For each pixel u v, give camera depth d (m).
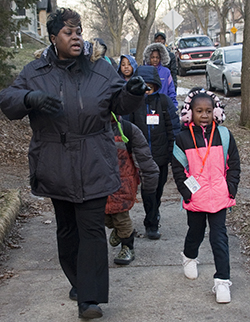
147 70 4.54
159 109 4.59
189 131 3.54
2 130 8.99
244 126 10.37
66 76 2.83
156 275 3.82
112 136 3.04
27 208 5.73
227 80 14.84
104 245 3.02
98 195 2.89
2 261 4.21
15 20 11.12
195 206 3.43
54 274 3.92
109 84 2.88
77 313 3.20
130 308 3.26
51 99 2.64
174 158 3.56
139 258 4.21
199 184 3.42
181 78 20.81
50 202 6.05
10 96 2.74
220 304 3.27
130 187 3.90
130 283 3.68
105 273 3.01
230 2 40.78
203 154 3.44
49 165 2.89
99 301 2.96
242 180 6.80
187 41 22.97
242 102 10.38
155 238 4.70
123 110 2.92
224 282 3.29
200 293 3.46
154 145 4.58
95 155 2.88
